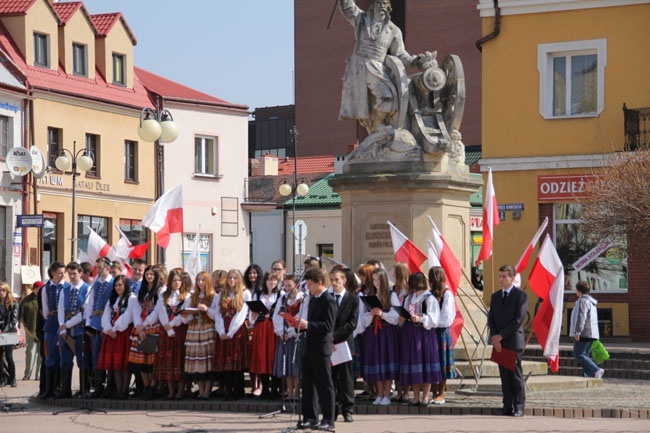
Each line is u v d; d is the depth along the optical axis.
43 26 43.38
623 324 33.16
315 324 15.08
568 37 34.38
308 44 68.88
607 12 33.97
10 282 40.62
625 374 23.12
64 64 44.59
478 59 61.09
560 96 34.69
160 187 49.44
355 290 17.09
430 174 19.77
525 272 34.19
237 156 53.97
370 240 20.08
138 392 19.11
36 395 19.75
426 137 19.98
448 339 17.09
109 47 46.94
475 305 20.25
